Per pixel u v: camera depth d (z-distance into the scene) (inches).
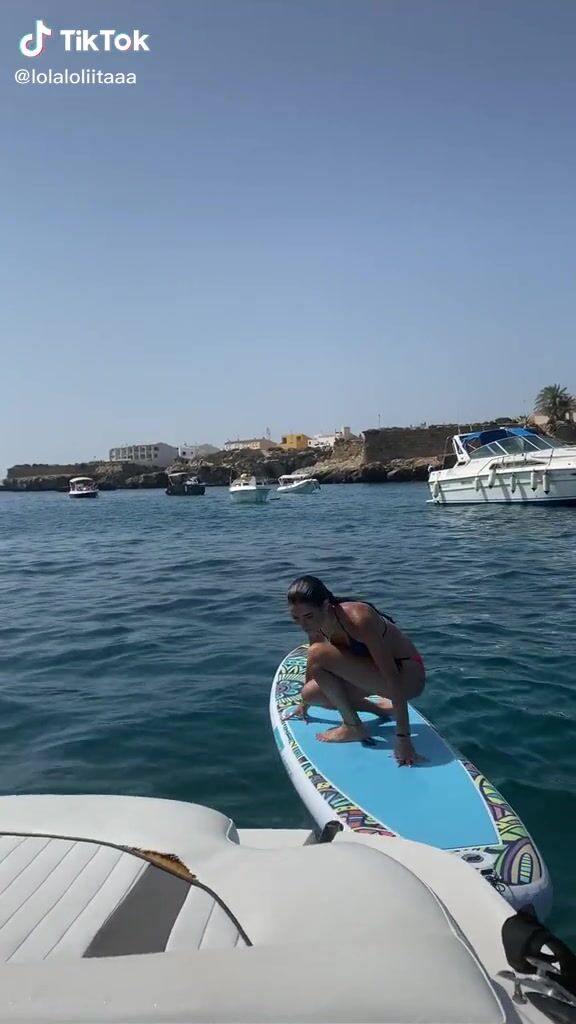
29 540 1085.1
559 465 1096.2
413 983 68.6
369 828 155.4
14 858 99.6
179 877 93.0
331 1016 65.9
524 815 185.3
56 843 102.5
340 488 3186.5
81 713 264.4
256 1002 66.7
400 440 3932.1
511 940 81.7
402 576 577.9
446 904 98.2
